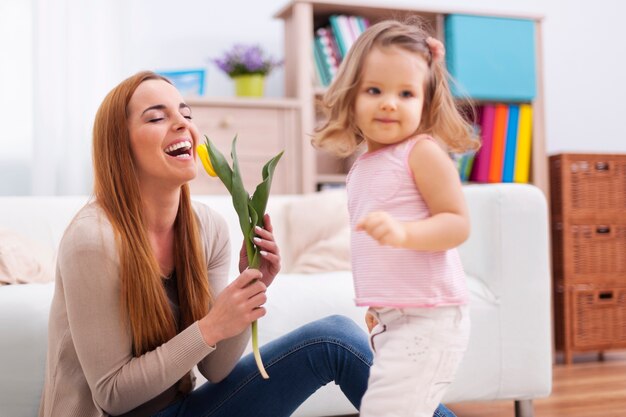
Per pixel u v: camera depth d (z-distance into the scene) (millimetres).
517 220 2002
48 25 2832
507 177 3125
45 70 2820
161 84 1224
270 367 1308
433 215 1009
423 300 1012
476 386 1932
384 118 1043
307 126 2826
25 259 1838
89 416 1168
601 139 3818
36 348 1563
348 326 1352
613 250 3014
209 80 3229
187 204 1278
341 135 1125
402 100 1047
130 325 1146
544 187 3121
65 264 1119
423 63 1072
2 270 1763
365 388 1281
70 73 2854
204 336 1105
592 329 2953
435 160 1018
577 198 2986
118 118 1177
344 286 1880
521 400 2020
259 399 1312
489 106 3111
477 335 1938
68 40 2852
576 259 2961
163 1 3172
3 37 2912
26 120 2936
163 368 1096
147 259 1147
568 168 2986
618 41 3855
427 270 1021
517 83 3086
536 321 1998
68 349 1168
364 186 1082
